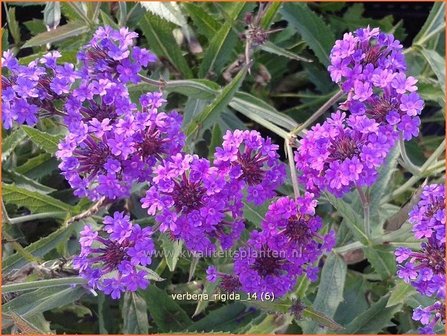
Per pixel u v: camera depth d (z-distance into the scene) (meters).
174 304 0.36
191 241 0.24
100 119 0.25
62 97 0.26
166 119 0.24
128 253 0.23
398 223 0.31
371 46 0.25
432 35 0.39
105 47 0.26
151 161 0.24
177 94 0.43
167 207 0.23
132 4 0.40
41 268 0.29
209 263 0.34
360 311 0.37
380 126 0.24
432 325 0.26
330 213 0.40
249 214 0.29
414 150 0.44
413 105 0.24
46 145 0.32
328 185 0.25
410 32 0.51
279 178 0.25
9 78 0.26
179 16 0.36
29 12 0.47
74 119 0.25
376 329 0.33
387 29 0.47
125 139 0.24
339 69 0.25
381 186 0.32
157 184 0.23
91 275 0.24
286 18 0.41
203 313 0.39
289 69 0.49
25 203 0.34
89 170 0.24
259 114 0.35
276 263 0.26
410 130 0.24
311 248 0.25
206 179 0.23
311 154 0.24
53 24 0.34
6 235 0.29
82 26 0.34
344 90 0.25
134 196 0.36
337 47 0.25
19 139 0.35
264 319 0.32
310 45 0.41
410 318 0.38
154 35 0.38
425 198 0.25
